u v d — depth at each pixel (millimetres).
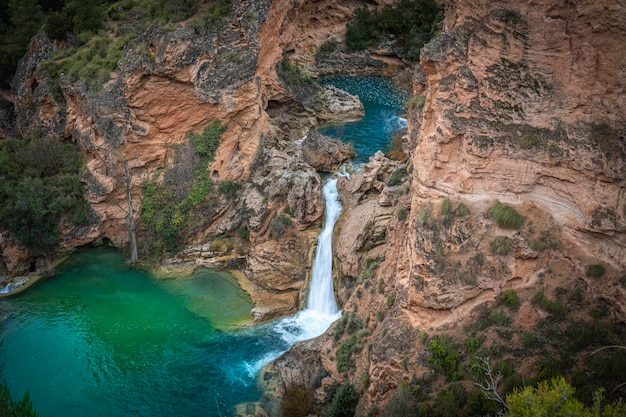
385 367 28438
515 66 27328
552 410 18188
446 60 28547
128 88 42531
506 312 27250
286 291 40531
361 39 72875
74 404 33344
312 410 31078
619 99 25438
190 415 32375
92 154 44906
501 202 28078
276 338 37219
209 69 43469
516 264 27594
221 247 43031
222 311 39500
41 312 39938
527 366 25719
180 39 42188
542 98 27062
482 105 27906
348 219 40062
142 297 41062
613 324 25703
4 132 52312
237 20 44188
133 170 44344
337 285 38750
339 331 33406
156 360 35969
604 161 25469
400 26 72188
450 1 32719
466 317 27797
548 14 26406
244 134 45781
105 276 43031
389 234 35344
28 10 57375
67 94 45562
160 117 43906
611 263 26078
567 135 26500
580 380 24297
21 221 42219
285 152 46375
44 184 43969
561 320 26359
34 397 33812
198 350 36531
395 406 26078
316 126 55844
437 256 28203
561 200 27281
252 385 33906
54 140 46219
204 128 44906
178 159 44750
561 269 27109
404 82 66688
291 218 41562
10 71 55469
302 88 56719
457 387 26047
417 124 35969
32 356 36531
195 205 44062
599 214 25891
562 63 26594
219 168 45094
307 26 73188
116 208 44719
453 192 28766
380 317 31469
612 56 25266
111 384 34469
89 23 49031
